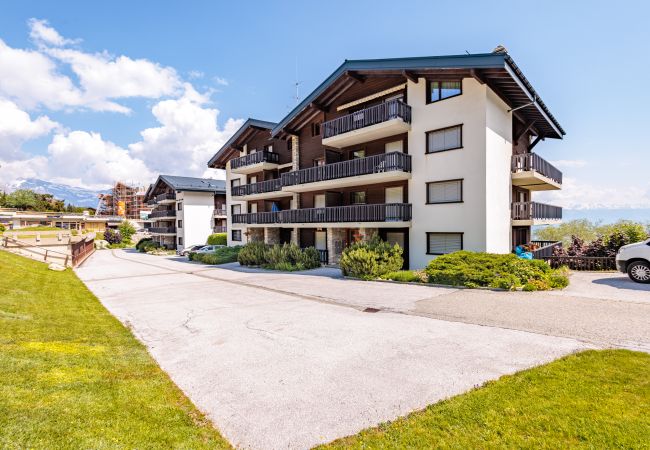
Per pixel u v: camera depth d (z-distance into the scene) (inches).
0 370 174.6
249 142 1234.6
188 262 1199.6
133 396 168.1
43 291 478.6
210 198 1895.9
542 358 211.9
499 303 358.0
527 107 680.4
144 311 400.5
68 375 182.1
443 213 636.7
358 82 792.3
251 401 173.2
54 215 2506.2
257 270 837.2
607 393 160.1
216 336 288.0
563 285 419.2
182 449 127.6
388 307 371.9
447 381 186.5
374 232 740.7
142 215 2706.7
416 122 680.4
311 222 857.5
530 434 133.4
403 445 131.8
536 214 668.1
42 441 121.0
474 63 545.6
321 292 481.4
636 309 315.3
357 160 738.8
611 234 630.5
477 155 591.2
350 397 174.1
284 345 257.6
